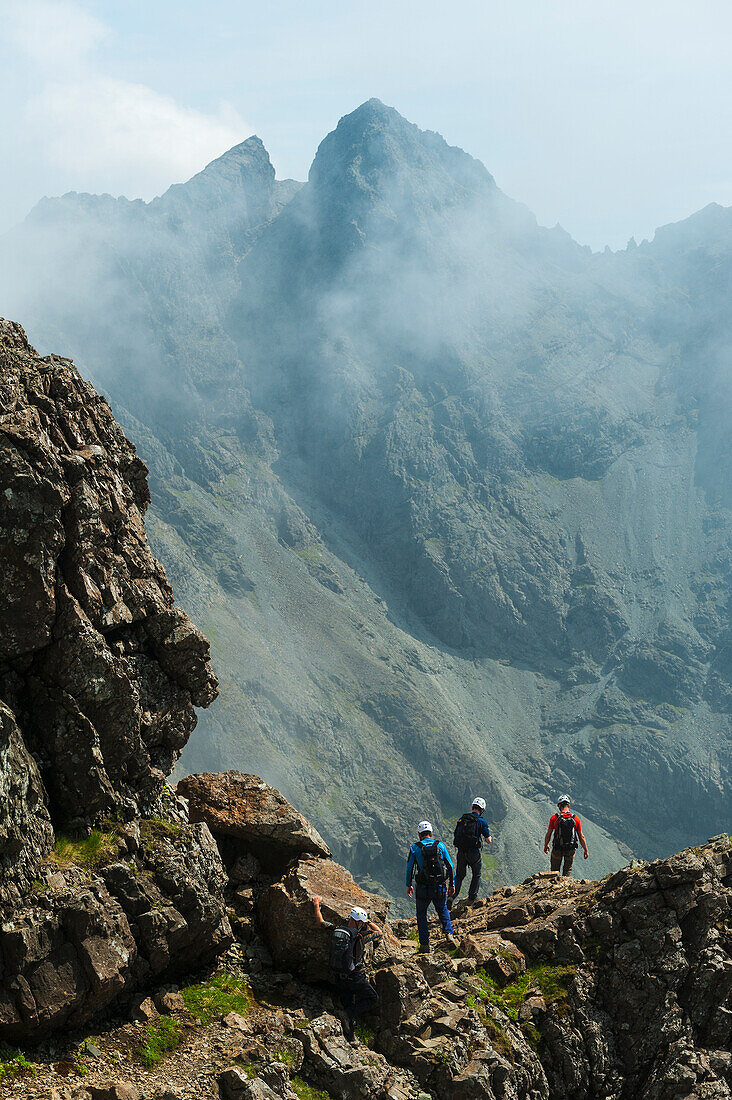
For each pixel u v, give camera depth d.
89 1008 11.30
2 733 11.86
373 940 14.76
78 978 11.20
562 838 20.61
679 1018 16.16
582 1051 15.71
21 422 13.17
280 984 14.06
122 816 13.29
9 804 11.54
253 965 14.25
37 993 10.82
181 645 14.83
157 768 14.68
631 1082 15.91
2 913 11.00
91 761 12.93
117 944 11.70
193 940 13.24
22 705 12.93
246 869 15.99
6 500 12.59
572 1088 15.40
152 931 12.35
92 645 13.05
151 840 13.40
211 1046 11.98
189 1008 12.69
